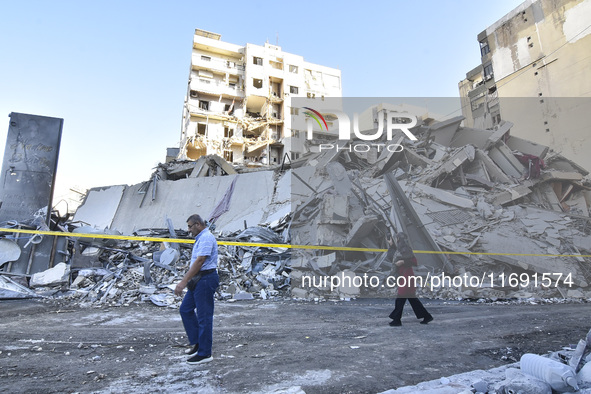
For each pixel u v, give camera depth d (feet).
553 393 7.53
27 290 24.82
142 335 13.97
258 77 135.64
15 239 27.45
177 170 79.56
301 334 14.57
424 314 16.90
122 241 34.27
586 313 20.51
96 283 26.78
